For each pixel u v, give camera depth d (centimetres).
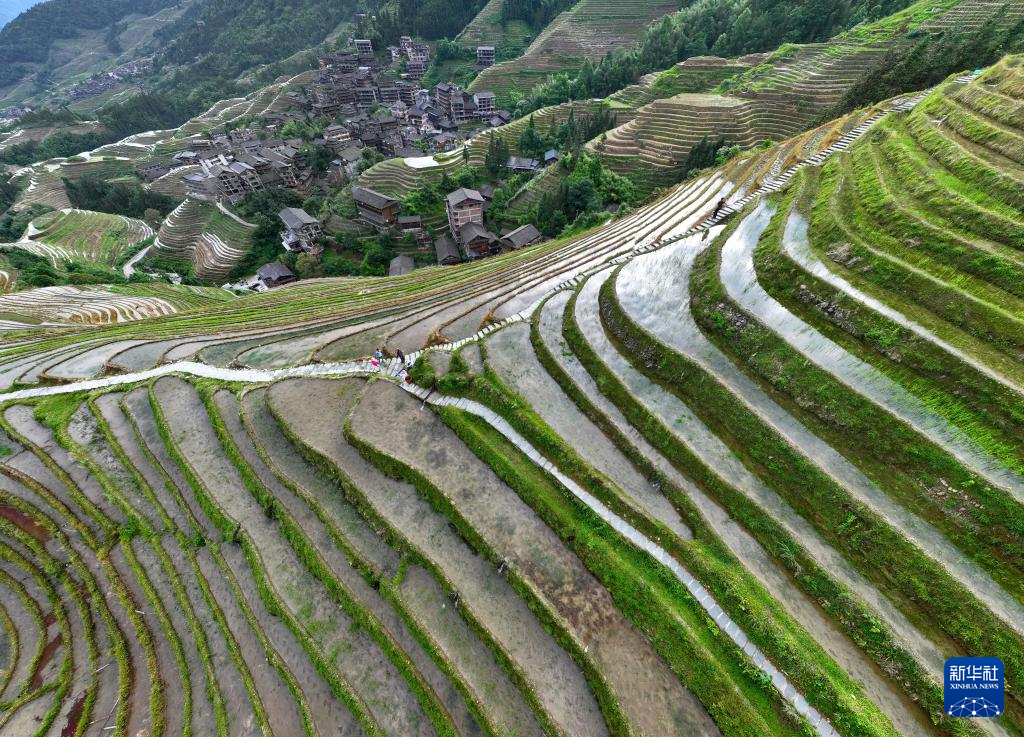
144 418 2439
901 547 1389
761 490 1666
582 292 2739
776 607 1391
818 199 2720
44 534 2061
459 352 2433
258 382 2538
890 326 1809
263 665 1599
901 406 1644
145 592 1833
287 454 2122
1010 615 1227
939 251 1958
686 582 1484
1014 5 5709
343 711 1462
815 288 2091
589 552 1594
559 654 1428
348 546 1759
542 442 1936
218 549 1894
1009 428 1459
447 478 1883
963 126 2598
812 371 1845
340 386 2384
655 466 1809
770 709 1239
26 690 1655
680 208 4241
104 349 3166
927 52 4409
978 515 1368
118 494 2111
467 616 1527
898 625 1301
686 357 2095
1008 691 1148
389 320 2992
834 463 1633
